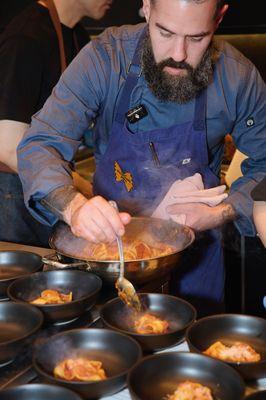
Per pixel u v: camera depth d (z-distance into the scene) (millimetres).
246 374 1177
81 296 1524
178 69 1624
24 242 2355
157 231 1802
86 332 1288
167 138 1881
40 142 1756
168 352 1213
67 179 1655
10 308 1386
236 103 1892
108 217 1427
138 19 3080
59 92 1816
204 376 1181
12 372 1194
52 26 2246
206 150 1935
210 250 2094
